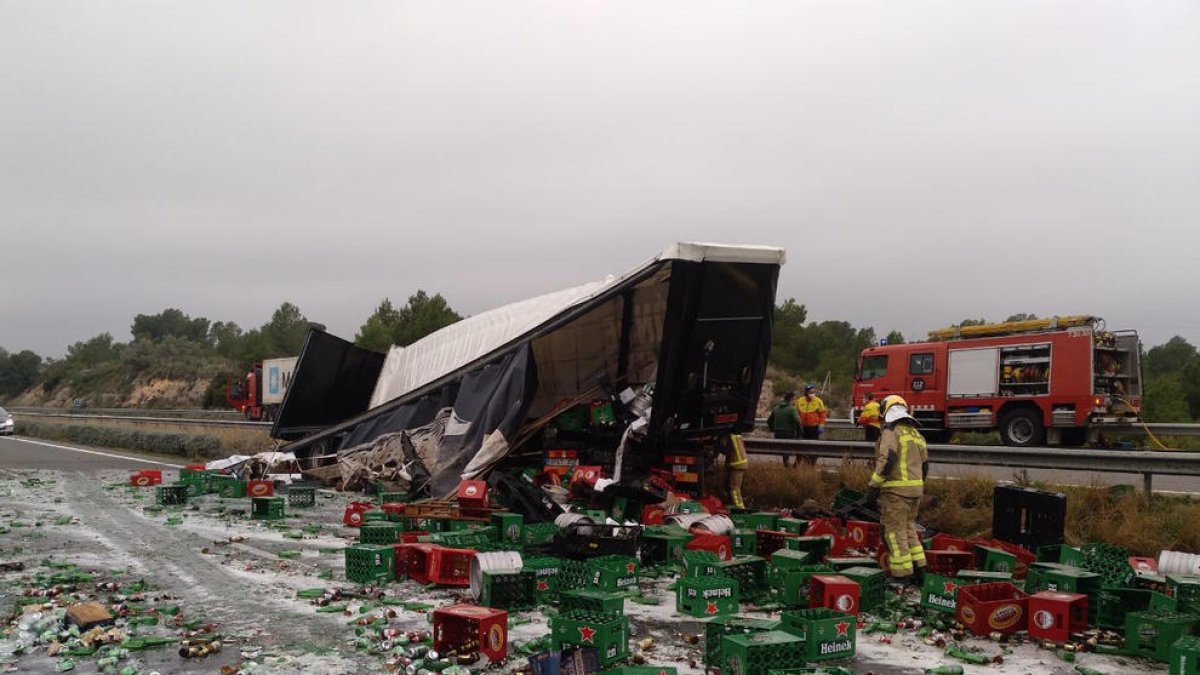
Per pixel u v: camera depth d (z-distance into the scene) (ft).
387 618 23.03
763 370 47.44
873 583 25.03
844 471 48.16
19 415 206.80
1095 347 70.90
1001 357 75.36
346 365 64.34
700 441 47.50
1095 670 19.44
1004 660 20.29
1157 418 118.83
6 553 33.14
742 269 43.42
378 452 55.31
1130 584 26.14
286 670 18.92
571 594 22.20
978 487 42.34
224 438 82.74
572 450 49.03
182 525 41.22
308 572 29.99
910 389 81.00
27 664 19.34
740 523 37.93
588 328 50.88
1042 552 30.14
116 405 271.28
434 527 38.93
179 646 20.80
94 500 50.70
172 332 452.35
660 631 22.58
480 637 19.20
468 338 56.18
